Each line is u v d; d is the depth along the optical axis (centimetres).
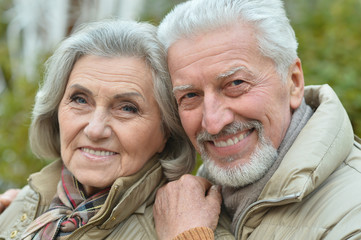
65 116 230
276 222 200
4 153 418
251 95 209
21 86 446
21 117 429
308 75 361
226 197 231
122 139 223
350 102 340
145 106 226
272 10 215
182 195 219
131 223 226
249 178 214
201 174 271
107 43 224
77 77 226
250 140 216
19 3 567
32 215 251
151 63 227
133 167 228
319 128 203
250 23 209
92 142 224
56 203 242
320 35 402
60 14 501
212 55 207
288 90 221
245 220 209
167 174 244
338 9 410
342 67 369
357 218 175
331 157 196
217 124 207
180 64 214
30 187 258
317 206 191
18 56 590
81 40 229
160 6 517
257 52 209
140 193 228
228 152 216
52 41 493
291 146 207
